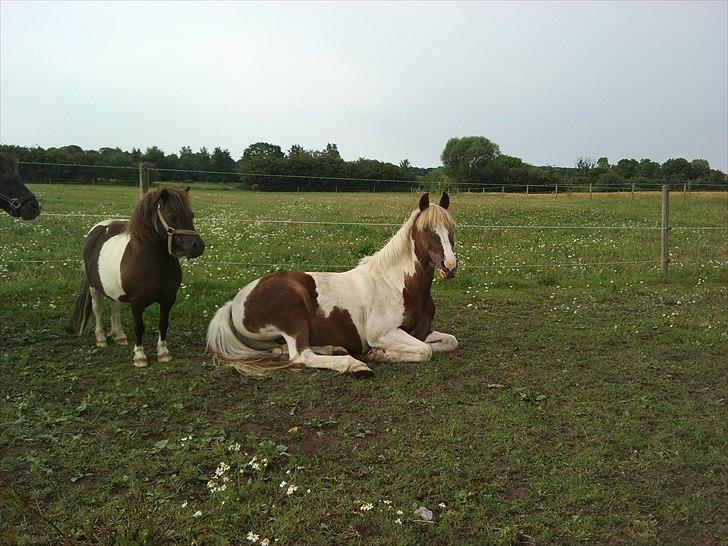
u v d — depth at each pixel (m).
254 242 12.79
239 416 4.36
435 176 61.94
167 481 3.47
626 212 24.19
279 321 5.57
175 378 5.20
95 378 5.15
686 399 4.74
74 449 3.85
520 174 61.09
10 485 3.40
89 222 14.87
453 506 3.24
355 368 5.18
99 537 2.94
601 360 5.73
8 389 4.85
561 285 9.53
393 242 5.85
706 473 3.56
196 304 7.67
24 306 7.27
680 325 7.05
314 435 4.11
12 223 14.26
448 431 4.12
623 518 3.11
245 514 3.14
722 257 12.05
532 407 4.54
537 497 3.32
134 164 37.75
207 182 45.16
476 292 8.84
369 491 3.39
